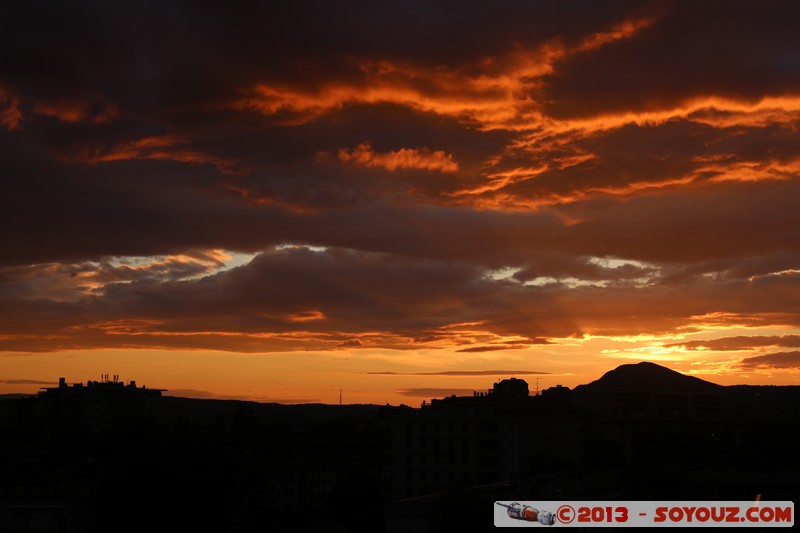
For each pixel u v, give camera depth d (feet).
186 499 470.80
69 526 402.11
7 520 393.50
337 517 620.90
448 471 568.82
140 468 463.01
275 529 590.96
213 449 499.10
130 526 448.24
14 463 500.33
